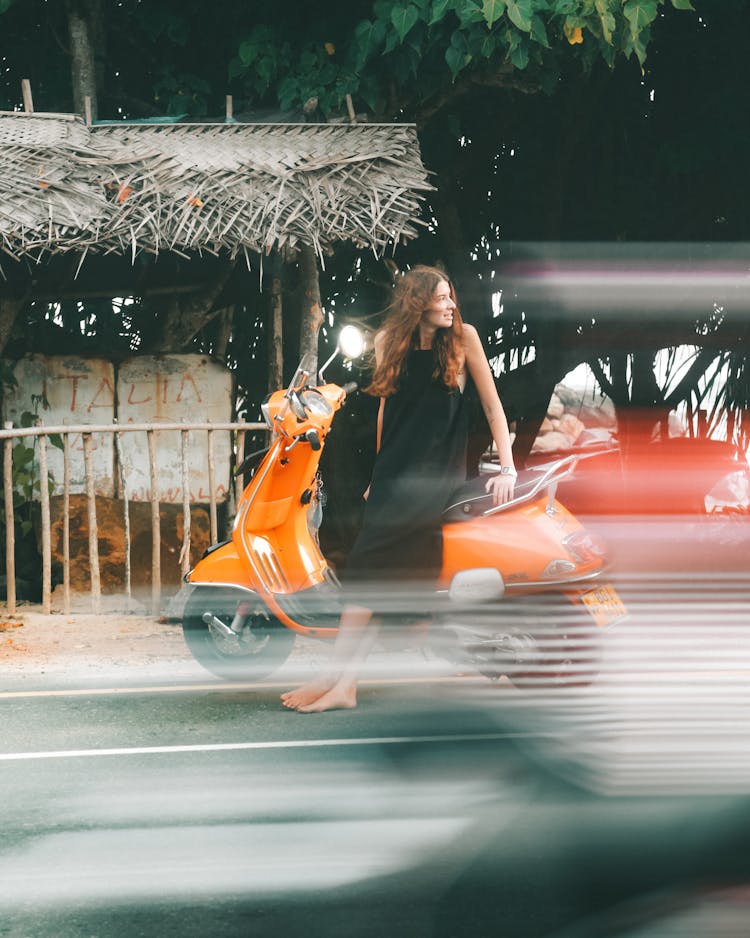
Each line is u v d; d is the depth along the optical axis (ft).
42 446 24.76
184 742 15.67
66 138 26.61
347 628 17.29
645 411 37.73
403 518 16.63
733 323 37.65
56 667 20.39
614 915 7.05
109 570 27.89
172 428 25.26
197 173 25.53
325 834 12.15
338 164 26.12
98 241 23.95
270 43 30.04
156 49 33.68
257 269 32.07
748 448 37.32
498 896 10.44
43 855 11.72
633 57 35.81
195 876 11.15
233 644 19.27
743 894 6.67
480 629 16.79
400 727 16.25
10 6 32.12
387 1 27.91
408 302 16.46
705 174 37.65
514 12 25.76
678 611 18.33
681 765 8.31
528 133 37.09
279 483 18.04
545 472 17.57
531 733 14.29
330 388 18.16
